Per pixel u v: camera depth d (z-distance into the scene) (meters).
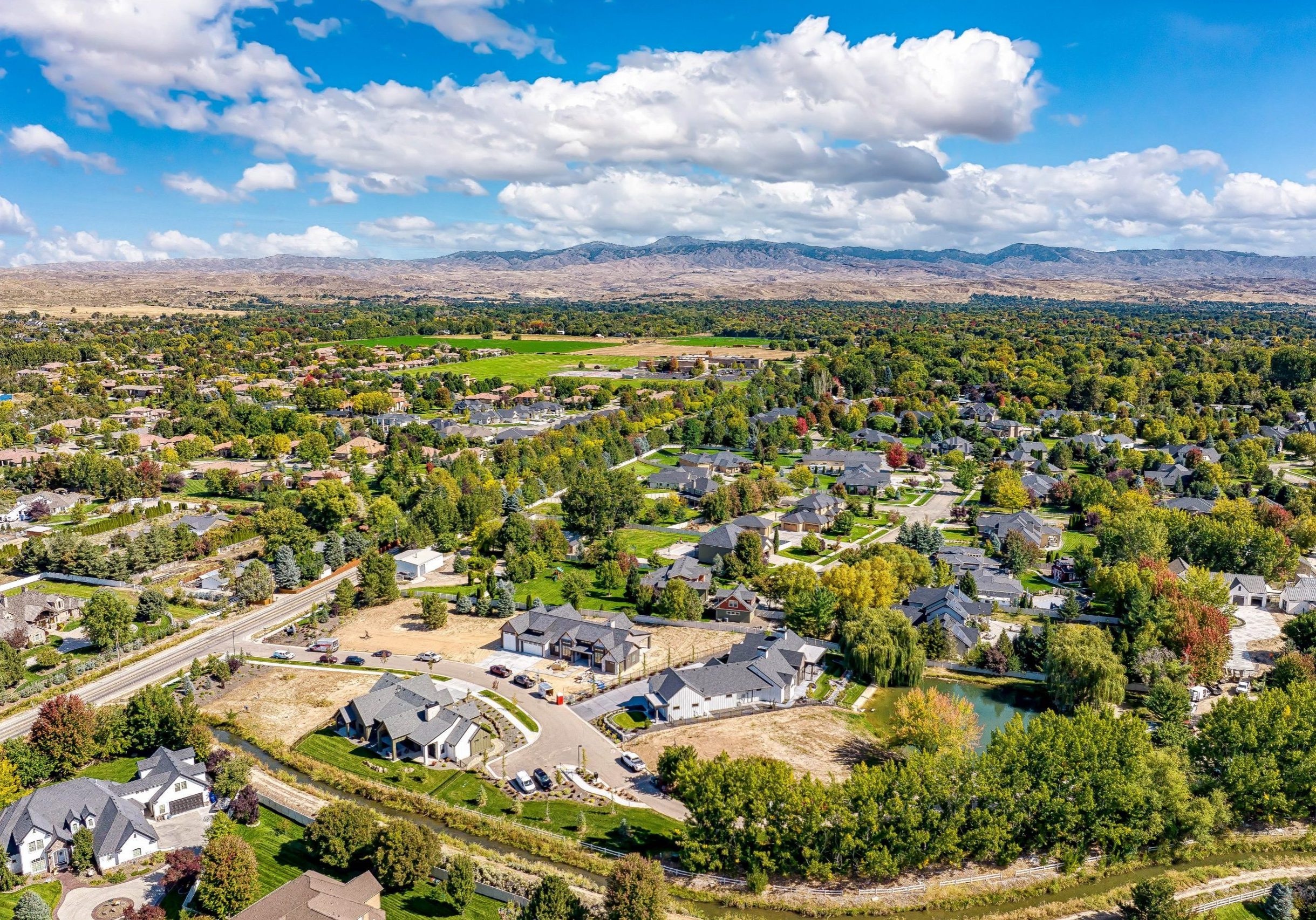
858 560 159.00
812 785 85.06
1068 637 121.06
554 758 104.88
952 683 128.00
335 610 152.50
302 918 72.00
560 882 75.25
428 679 118.31
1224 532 164.75
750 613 148.75
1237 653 134.12
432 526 189.88
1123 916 80.56
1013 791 86.56
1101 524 193.12
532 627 137.12
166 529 178.12
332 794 98.25
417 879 79.88
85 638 140.88
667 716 114.00
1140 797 86.25
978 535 195.75
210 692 122.12
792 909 81.38
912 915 81.19
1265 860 88.81
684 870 85.56
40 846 85.06
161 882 82.69
